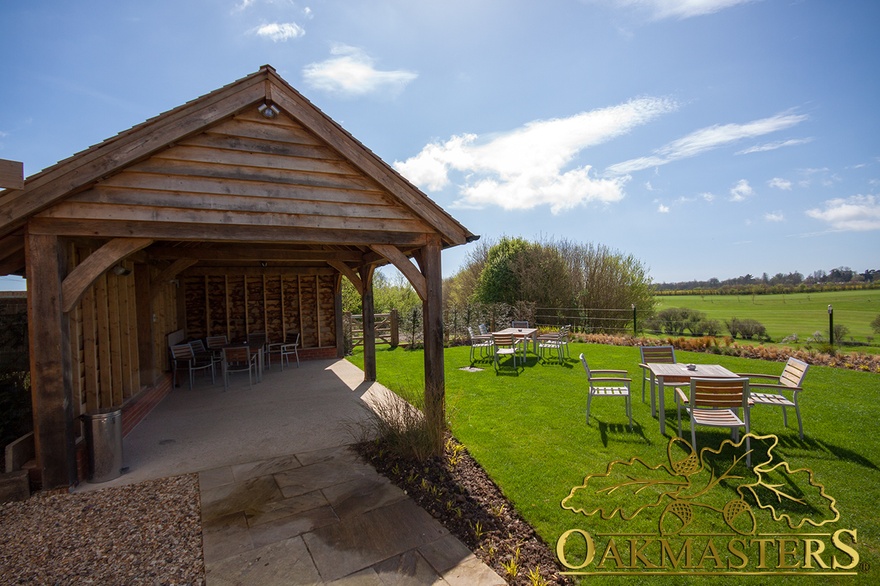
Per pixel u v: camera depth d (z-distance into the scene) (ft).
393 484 13.66
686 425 18.25
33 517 11.89
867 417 18.13
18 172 12.30
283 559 9.77
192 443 17.95
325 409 22.99
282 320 40.11
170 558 9.92
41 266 13.23
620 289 63.26
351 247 30.32
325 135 16.83
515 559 9.61
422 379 30.04
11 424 17.07
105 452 14.28
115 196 14.07
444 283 93.35
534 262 65.41
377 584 8.86
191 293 37.40
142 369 25.13
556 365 32.94
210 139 15.47
